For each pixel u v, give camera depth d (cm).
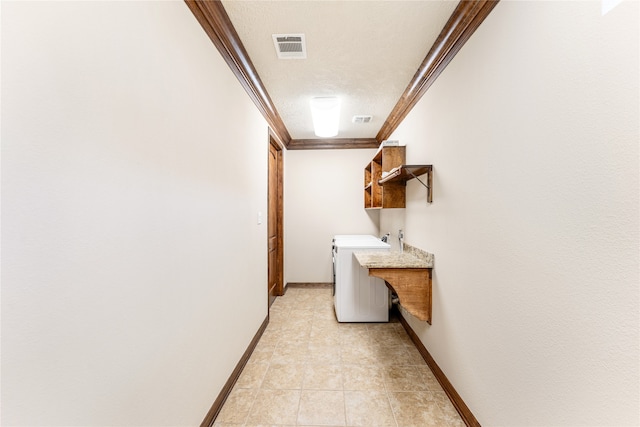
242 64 182
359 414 151
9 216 55
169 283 106
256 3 137
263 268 260
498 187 118
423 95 215
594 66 74
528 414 100
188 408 121
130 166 86
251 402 160
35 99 59
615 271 69
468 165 144
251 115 219
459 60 154
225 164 164
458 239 155
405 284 198
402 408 156
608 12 70
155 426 98
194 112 126
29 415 58
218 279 154
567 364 84
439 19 150
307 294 380
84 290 70
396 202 267
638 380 65
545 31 91
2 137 53
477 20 133
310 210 410
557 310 87
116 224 80
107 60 76
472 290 140
